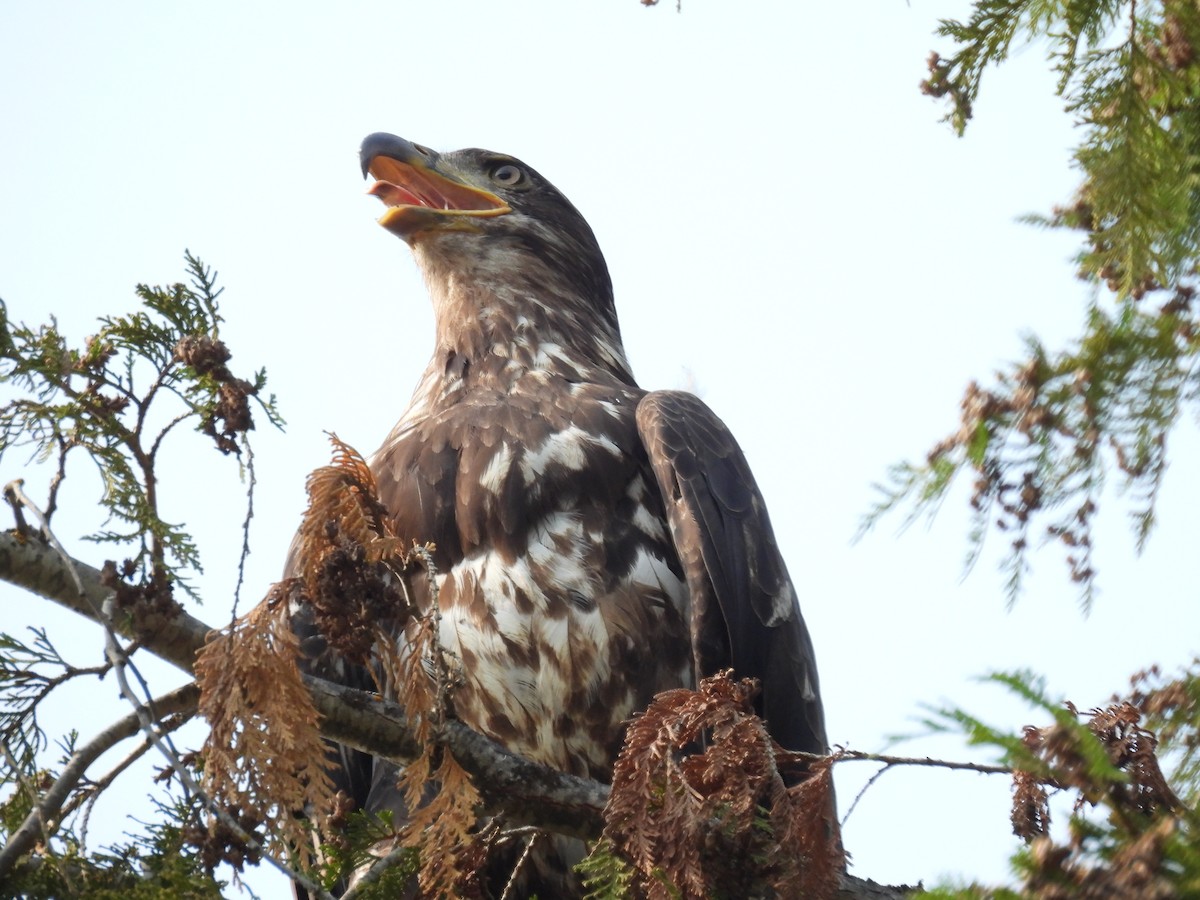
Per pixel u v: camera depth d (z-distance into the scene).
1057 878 5.62
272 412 8.84
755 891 8.56
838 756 8.18
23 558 8.50
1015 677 6.04
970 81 8.16
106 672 8.22
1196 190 7.19
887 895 8.63
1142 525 7.10
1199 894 5.43
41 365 8.88
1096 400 6.96
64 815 8.32
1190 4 7.30
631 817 8.32
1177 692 6.77
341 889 10.87
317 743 8.40
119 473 8.70
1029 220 7.56
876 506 7.28
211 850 8.32
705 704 8.46
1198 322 6.82
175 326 9.11
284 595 8.61
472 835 9.23
